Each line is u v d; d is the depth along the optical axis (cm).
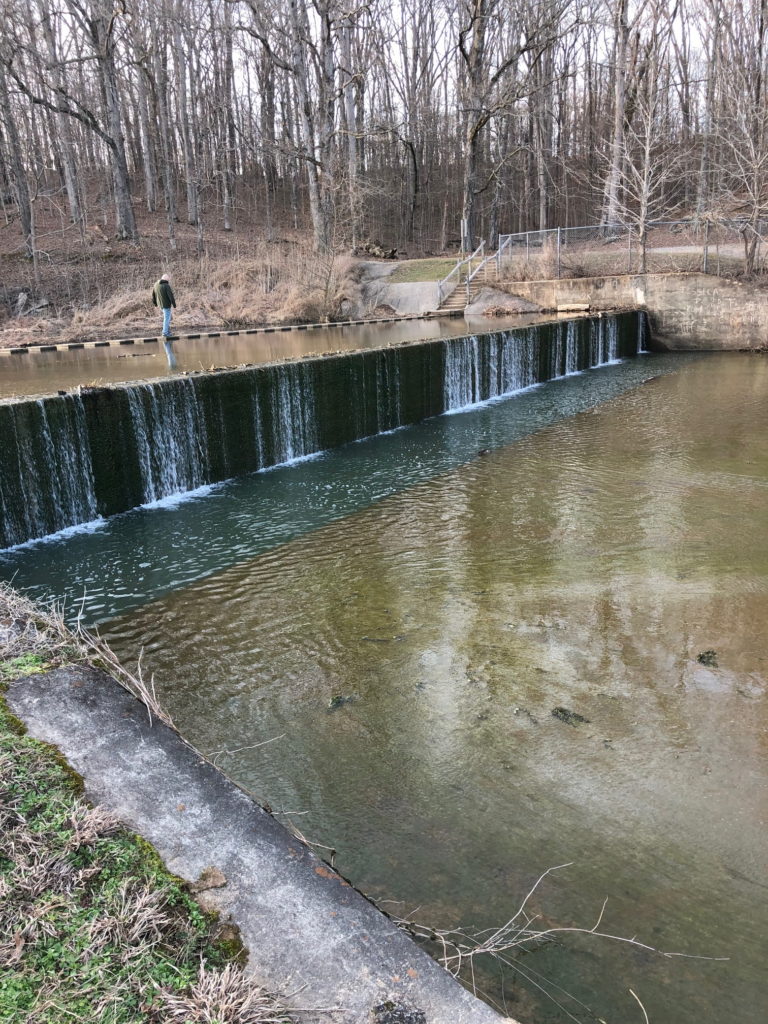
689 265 2366
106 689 324
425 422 1339
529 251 2636
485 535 786
